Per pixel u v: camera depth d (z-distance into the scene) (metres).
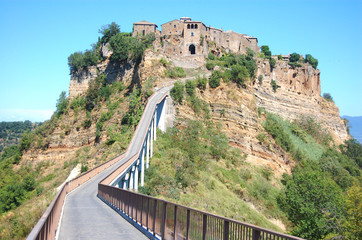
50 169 111.81
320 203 56.34
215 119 101.94
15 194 83.44
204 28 137.88
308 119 143.88
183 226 18.55
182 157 79.31
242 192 76.56
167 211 20.48
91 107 120.94
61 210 29.12
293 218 60.56
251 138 101.62
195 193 66.94
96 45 141.62
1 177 111.56
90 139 109.94
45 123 129.25
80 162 97.38
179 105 96.31
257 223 65.19
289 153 110.88
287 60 169.25
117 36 125.81
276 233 12.19
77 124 118.56
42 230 14.14
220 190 73.31
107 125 104.75
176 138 88.25
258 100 130.50
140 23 142.62
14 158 121.56
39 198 64.69
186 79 106.50
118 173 51.56
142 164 67.12
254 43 157.12
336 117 170.38
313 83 161.38
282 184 96.19
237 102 104.56
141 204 24.39
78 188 48.88
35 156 118.56
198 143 89.00
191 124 93.75
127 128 96.12
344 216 50.59
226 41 146.88
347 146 155.00
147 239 21.39
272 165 100.25
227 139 96.69
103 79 128.62
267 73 138.62
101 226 24.75
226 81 107.19
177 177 68.94
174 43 135.88
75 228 23.84
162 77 105.31
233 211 66.56
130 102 102.50
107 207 34.12
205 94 105.31
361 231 40.88
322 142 141.25
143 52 113.88
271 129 112.31
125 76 122.50
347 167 123.44
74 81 136.00
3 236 37.59
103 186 39.44
